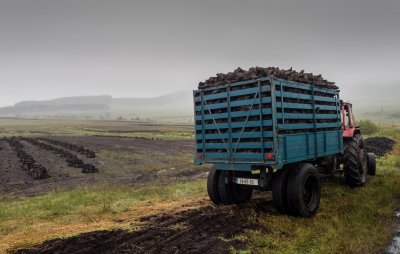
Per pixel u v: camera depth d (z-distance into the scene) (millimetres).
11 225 7656
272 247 5848
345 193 9477
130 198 10094
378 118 109375
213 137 8047
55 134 52750
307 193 7801
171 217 7699
